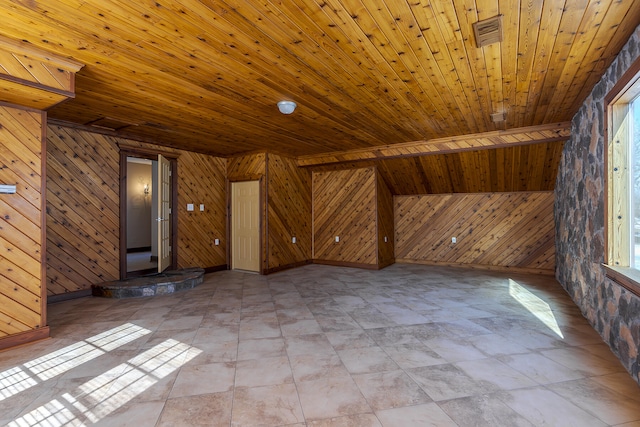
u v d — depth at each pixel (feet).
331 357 8.50
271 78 9.80
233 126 15.03
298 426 5.75
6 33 7.34
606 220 9.08
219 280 18.43
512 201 20.62
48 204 14.02
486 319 11.46
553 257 19.31
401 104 12.01
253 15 6.70
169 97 11.41
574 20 6.88
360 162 20.92
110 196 16.17
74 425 5.84
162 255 17.43
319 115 13.33
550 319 11.41
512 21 6.93
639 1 6.24
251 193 20.90
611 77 8.85
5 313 9.14
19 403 6.52
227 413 6.14
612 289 8.77
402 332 10.25
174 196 19.07
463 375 7.53
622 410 6.15
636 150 8.36
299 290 15.96
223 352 8.84
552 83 10.12
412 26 7.13
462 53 8.31
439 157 18.63
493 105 12.13
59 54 8.38
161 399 6.63
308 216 24.08
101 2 6.23
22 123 9.50
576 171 13.16
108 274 15.98
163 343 9.47
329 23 7.00
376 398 6.62
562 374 7.54
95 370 7.88
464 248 22.11
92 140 15.52
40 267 9.80
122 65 8.99
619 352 8.21
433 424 5.79
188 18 6.80
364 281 17.94
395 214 24.72
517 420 5.88
